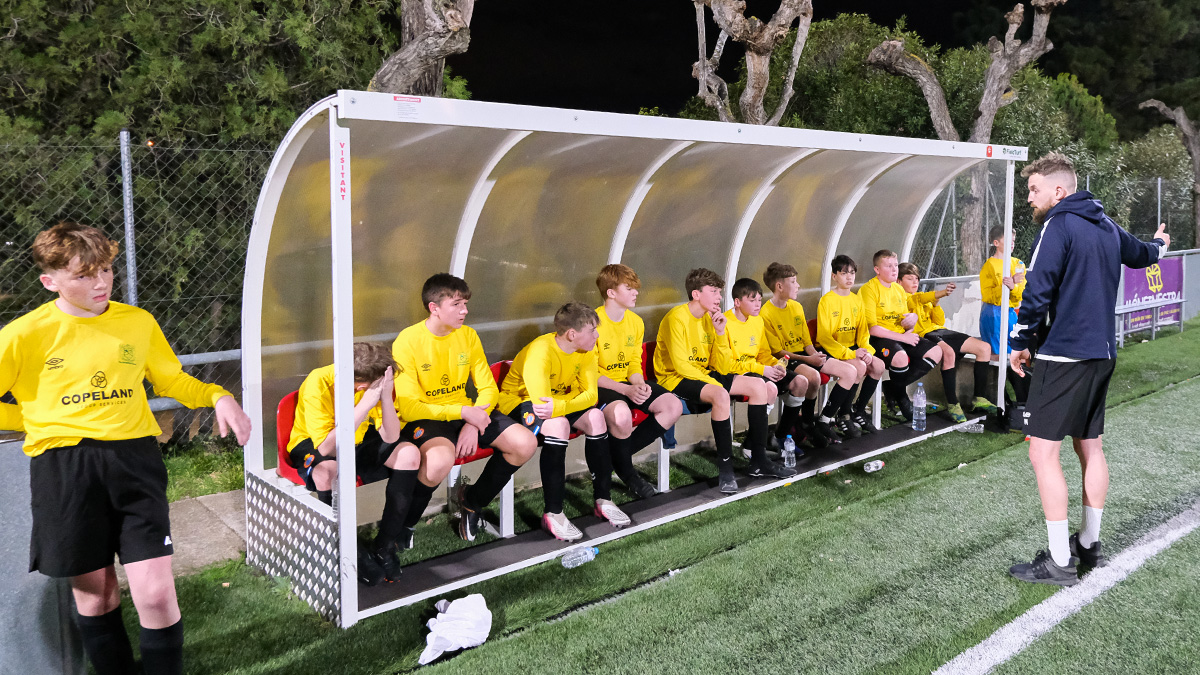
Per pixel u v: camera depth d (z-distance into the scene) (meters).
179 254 5.23
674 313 3.92
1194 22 19.25
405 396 3.02
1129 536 3.32
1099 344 2.74
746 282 4.16
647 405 3.69
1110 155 12.87
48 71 5.26
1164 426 5.09
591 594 2.84
